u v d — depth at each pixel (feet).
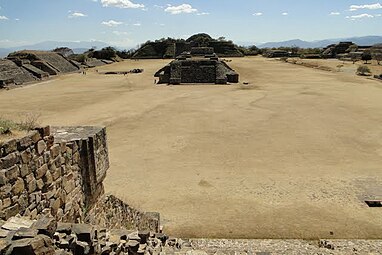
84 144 37.24
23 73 282.56
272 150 104.12
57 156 32.12
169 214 66.08
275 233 59.00
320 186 78.43
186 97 196.44
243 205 69.72
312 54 540.52
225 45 564.71
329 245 52.65
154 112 156.25
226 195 74.49
